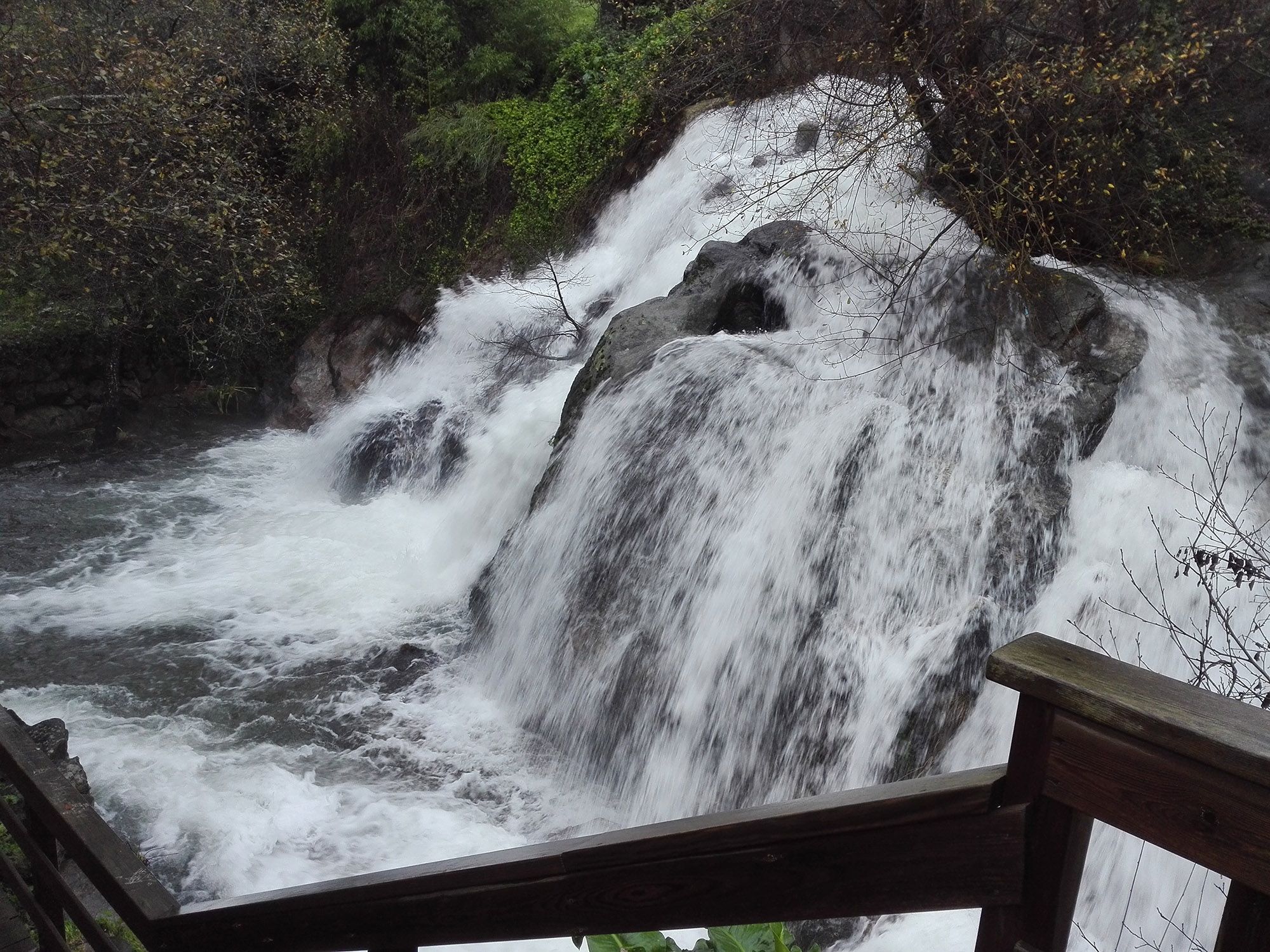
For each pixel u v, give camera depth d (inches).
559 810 241.3
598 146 491.5
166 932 71.8
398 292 509.7
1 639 302.4
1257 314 285.6
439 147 526.3
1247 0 297.7
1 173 368.8
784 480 259.1
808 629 239.6
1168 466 258.2
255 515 403.5
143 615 318.7
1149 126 300.4
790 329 313.7
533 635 281.6
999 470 249.3
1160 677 33.8
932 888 37.4
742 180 393.4
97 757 245.1
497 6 565.3
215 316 499.2
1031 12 291.6
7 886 129.3
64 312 471.2
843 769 224.5
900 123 289.0
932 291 285.4
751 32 382.3
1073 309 269.6
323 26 551.5
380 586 342.6
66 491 415.5
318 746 256.8
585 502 288.4
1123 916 180.9
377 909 59.5
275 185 557.3
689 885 44.9
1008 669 34.4
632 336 312.5
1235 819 30.4
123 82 397.4
